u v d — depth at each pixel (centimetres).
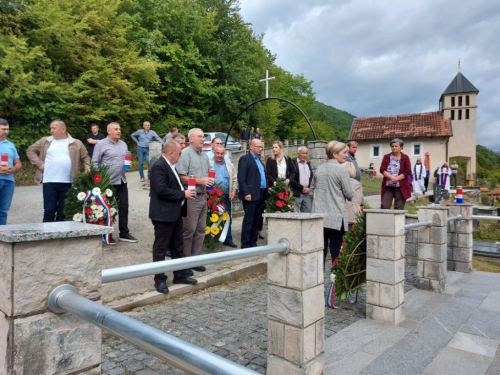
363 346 324
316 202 471
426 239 509
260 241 718
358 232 416
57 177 532
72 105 1650
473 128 3769
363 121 3784
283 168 666
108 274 152
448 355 307
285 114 4434
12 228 140
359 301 461
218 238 618
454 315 405
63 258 139
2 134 506
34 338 131
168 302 422
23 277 129
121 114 2012
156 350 100
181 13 2531
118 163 602
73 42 1750
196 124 2752
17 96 1409
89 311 121
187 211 497
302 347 245
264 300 438
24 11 1561
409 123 3547
